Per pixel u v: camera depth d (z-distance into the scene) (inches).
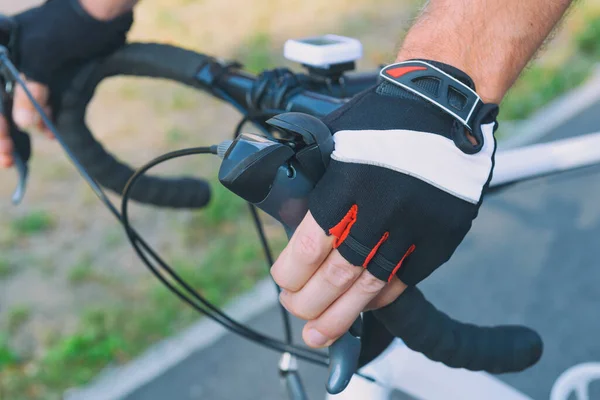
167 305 119.2
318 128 28.7
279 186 28.6
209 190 48.9
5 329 116.8
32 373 109.0
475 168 28.9
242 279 124.0
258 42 219.3
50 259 133.0
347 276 28.4
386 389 41.5
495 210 138.0
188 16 242.5
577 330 111.3
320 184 28.5
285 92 40.2
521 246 128.6
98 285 125.6
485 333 33.0
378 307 30.7
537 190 143.0
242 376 107.2
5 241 137.7
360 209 27.8
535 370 104.9
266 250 46.7
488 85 30.9
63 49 42.1
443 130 29.1
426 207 27.9
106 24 41.9
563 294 118.0
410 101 29.7
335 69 41.3
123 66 44.1
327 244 28.2
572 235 130.3
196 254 131.0
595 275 121.4
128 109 184.1
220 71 43.3
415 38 32.4
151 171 153.3
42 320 118.7
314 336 29.8
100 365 110.3
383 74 30.5
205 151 31.9
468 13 31.3
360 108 30.3
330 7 247.6
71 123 44.8
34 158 165.0
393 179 27.8
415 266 29.3
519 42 31.0
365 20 234.4
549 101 178.9
